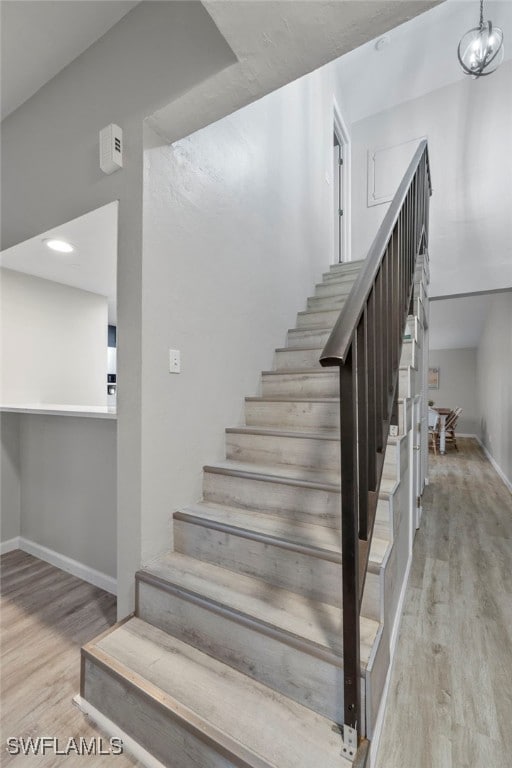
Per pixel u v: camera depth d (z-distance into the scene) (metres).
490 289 3.92
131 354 1.52
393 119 4.56
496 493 4.23
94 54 1.66
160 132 1.56
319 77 3.69
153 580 1.43
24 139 1.99
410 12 1.05
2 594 1.97
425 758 1.12
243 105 1.43
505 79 3.89
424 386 4.22
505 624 1.79
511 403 4.77
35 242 1.98
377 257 1.27
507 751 1.15
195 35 1.35
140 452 1.50
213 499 1.81
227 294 2.08
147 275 1.51
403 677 1.45
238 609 1.25
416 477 2.89
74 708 1.29
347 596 0.94
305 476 1.66
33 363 2.58
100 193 1.63
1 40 1.64
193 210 1.79
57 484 2.29
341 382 0.90
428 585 2.15
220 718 1.04
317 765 0.91
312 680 1.07
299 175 3.16
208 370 1.91
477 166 4.02
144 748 1.12
